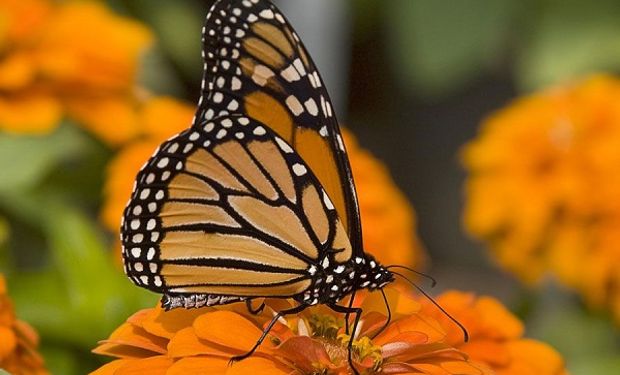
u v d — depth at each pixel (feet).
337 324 3.08
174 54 4.69
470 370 3.01
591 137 3.76
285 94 3.09
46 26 3.59
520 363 3.13
